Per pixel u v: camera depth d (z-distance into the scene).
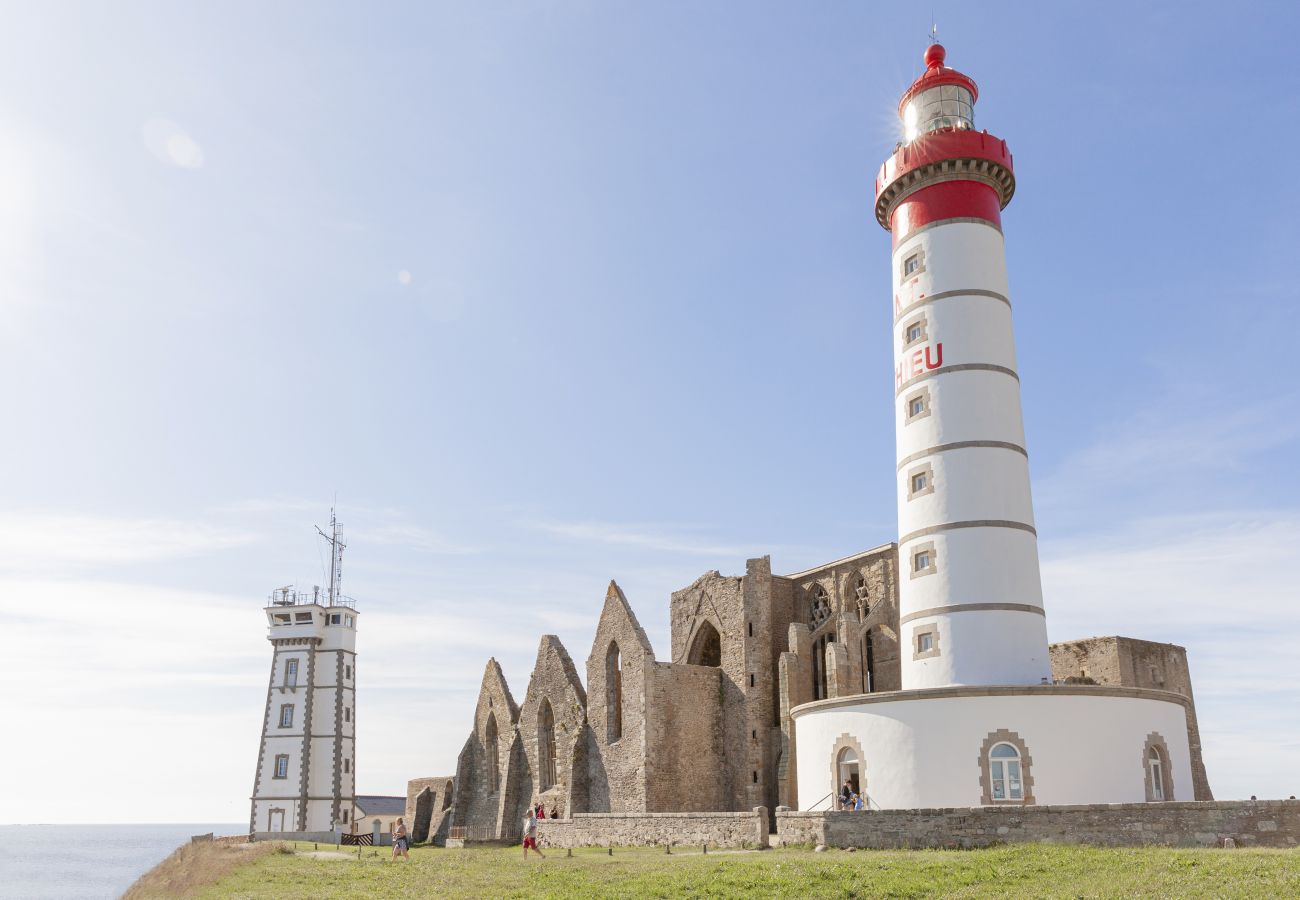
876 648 59.53
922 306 49.94
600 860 40.59
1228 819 31.14
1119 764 39.88
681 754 63.25
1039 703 39.78
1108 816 32.06
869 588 61.53
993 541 45.47
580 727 69.31
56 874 146.62
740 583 65.81
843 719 43.81
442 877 37.44
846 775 43.59
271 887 36.47
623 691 65.69
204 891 36.69
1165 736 41.75
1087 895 25.48
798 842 38.91
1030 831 32.78
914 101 54.47
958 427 47.31
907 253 51.41
